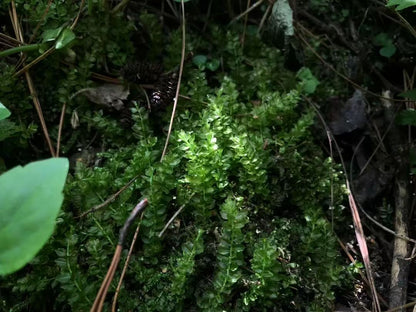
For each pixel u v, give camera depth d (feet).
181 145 0.98
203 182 0.92
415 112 1.14
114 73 1.17
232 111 1.09
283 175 1.03
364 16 1.38
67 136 1.11
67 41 1.03
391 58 1.36
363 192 1.13
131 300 0.86
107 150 1.09
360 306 0.95
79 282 0.83
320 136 1.18
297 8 1.40
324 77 1.32
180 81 1.13
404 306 0.91
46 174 0.54
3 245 0.52
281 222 0.99
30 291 0.88
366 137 1.20
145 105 1.12
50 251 0.87
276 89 1.22
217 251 0.89
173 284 0.84
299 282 0.91
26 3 1.12
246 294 0.85
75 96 1.11
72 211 0.94
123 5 1.16
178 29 1.25
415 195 1.12
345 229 1.06
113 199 0.93
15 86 1.06
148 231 0.91
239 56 1.24
